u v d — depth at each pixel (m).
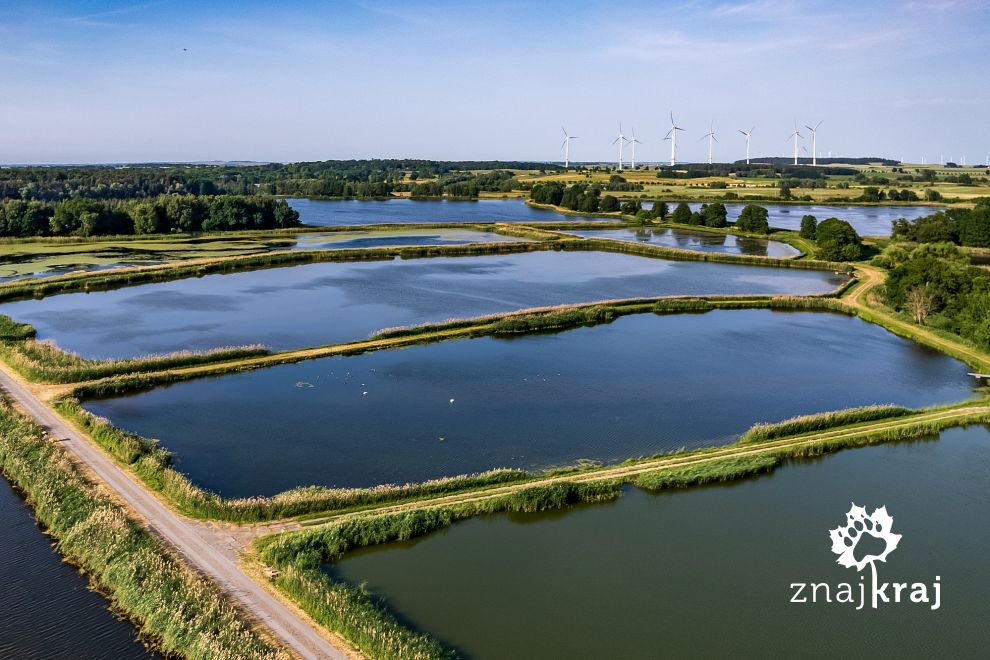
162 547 36.56
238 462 49.25
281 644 30.09
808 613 34.91
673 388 66.69
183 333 82.06
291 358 71.94
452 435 54.72
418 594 35.22
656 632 33.09
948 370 74.81
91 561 35.94
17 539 38.78
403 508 42.16
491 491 44.88
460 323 85.94
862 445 54.72
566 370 71.25
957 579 38.12
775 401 64.25
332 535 38.38
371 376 68.12
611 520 43.00
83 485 42.16
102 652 30.48
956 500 46.59
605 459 51.19
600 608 34.75
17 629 31.77
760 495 46.72
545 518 43.09
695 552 39.81
